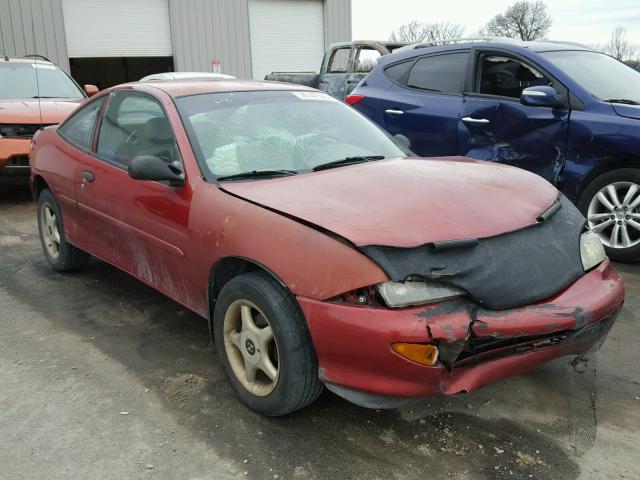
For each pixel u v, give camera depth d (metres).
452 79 6.04
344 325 2.34
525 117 5.32
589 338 2.65
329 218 2.55
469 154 5.77
